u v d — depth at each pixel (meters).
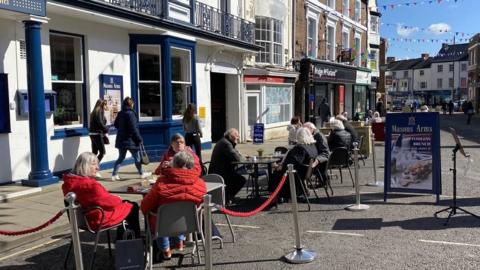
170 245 5.95
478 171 11.58
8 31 8.89
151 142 12.91
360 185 10.09
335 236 6.37
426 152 8.16
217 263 5.45
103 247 6.14
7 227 6.52
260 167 10.41
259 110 19.77
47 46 9.77
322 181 8.79
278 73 20.44
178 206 4.91
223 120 18.62
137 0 11.75
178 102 14.18
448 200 8.29
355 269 5.12
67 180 5.12
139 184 6.23
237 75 18.34
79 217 5.10
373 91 37.75
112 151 11.68
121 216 5.30
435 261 5.27
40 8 8.51
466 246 5.77
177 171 5.00
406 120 8.30
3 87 8.84
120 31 11.99
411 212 7.54
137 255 4.72
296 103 23.25
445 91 87.56
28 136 9.36
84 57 10.90
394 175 8.38
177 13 13.80
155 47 12.88
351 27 30.92
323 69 24.56
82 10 9.73
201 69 15.66
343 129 10.87
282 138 20.88
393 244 5.93
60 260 5.61
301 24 23.22
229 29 16.83
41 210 7.47
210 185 6.28
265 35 20.41
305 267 5.23
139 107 12.73
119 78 11.94
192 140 11.57
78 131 10.59
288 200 8.45
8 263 5.51
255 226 6.99
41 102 8.73
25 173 9.32
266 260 5.50
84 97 10.95
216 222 7.25
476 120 40.06
